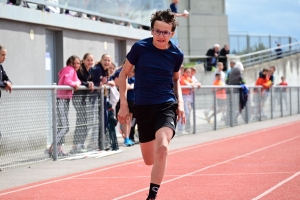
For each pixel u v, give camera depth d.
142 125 9.13
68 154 16.31
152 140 9.20
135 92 9.26
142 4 27.05
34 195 10.93
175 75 9.44
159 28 8.88
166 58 9.10
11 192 11.30
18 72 18.20
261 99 32.22
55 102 15.55
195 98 24.17
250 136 23.00
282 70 51.69
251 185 11.44
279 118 34.50
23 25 18.45
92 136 17.53
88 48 22.23
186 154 17.27
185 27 53.41
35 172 13.73
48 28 19.95
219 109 26.52
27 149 14.64
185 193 10.75
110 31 23.50
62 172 13.79
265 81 32.75
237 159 15.79
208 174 13.13
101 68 18.08
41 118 15.09
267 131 25.34
